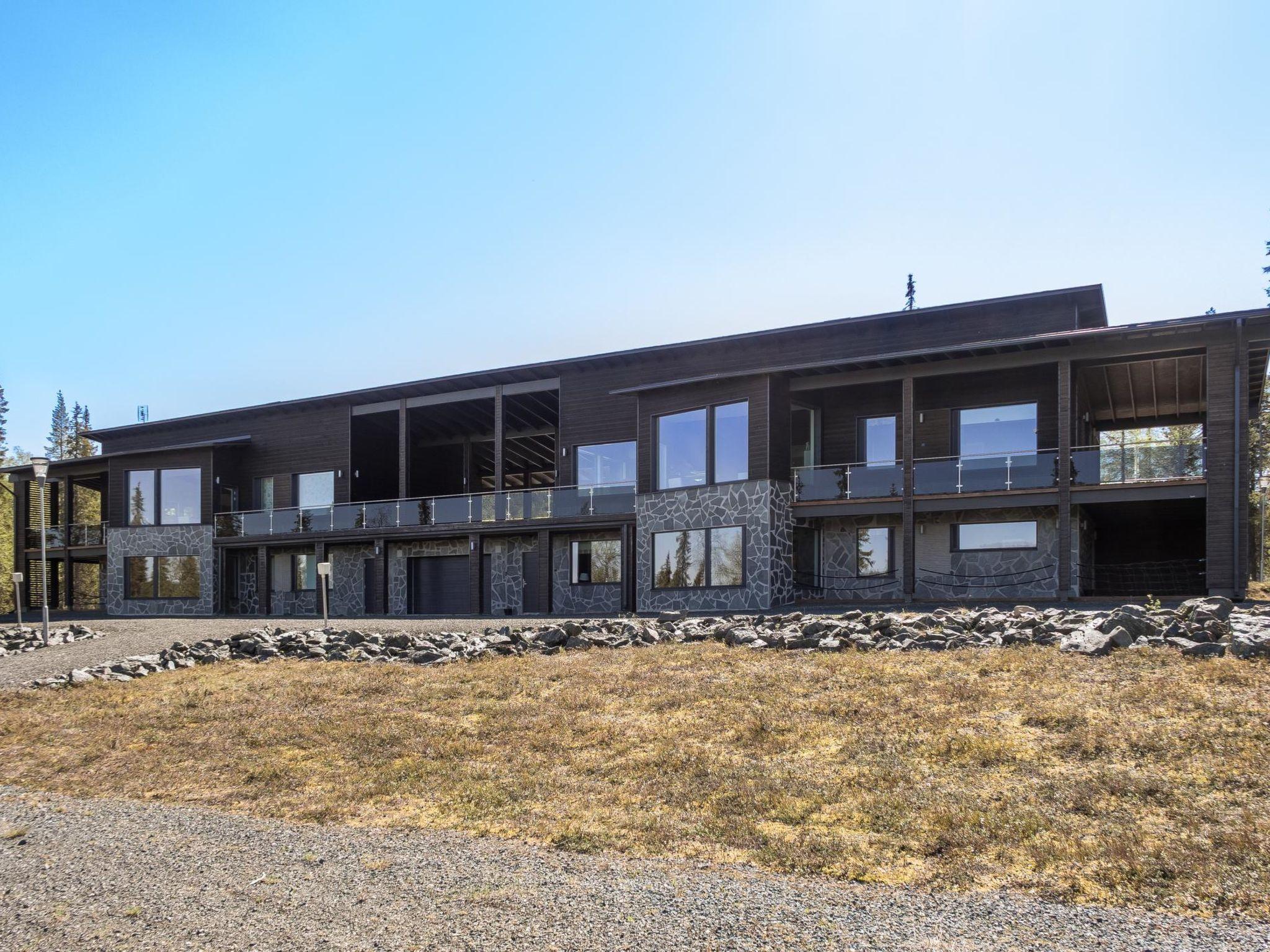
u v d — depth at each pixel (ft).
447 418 106.32
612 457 87.86
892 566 73.92
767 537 70.90
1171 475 61.82
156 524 112.68
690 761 28.45
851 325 77.66
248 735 36.63
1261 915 16.21
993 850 20.02
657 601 78.02
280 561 108.17
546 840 22.76
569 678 42.98
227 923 18.12
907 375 69.56
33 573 132.87
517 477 119.55
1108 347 62.95
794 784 25.49
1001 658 38.01
